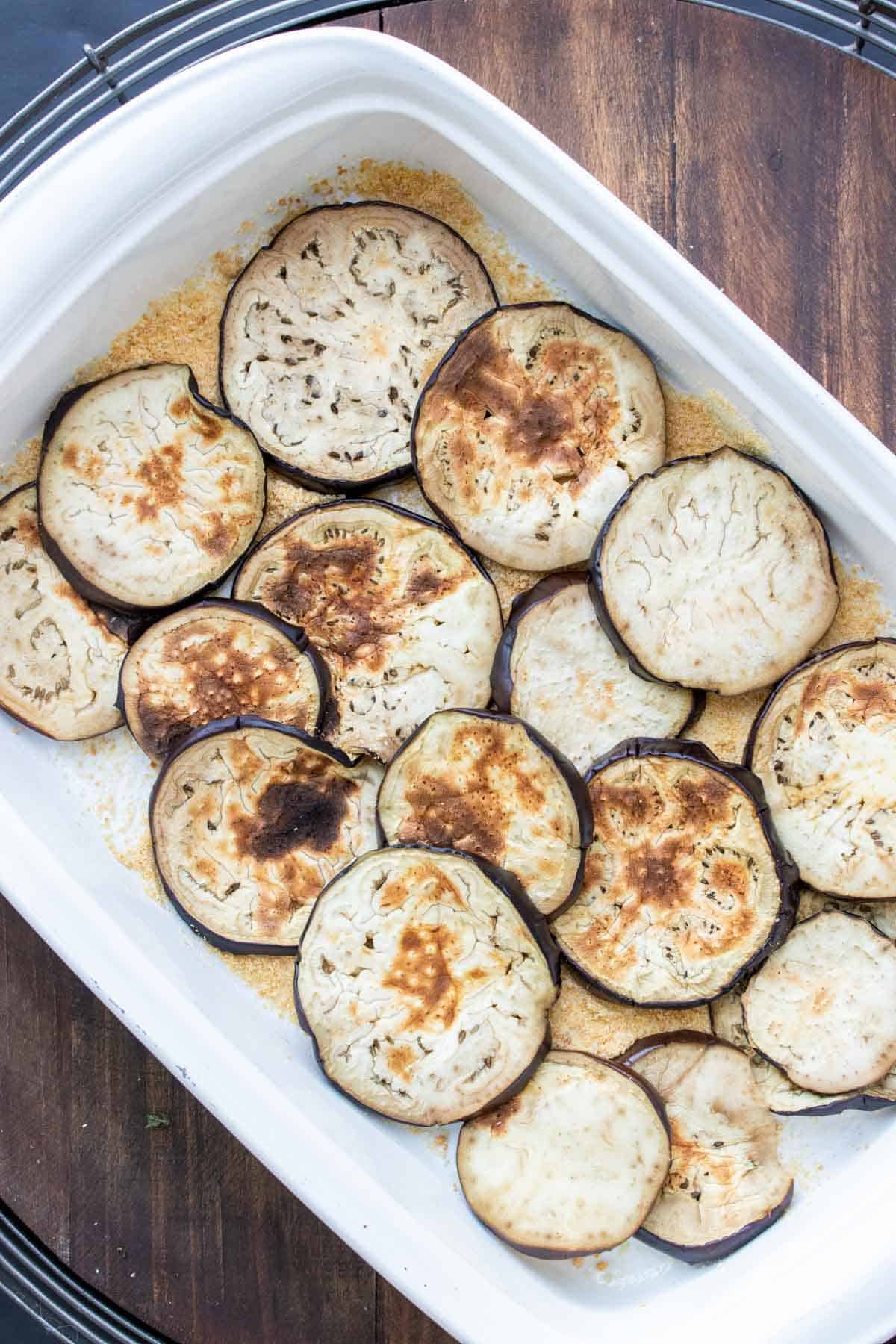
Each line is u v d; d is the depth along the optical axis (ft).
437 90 1.76
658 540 1.80
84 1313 1.91
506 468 1.84
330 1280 1.92
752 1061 1.80
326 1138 1.74
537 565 1.84
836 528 1.80
